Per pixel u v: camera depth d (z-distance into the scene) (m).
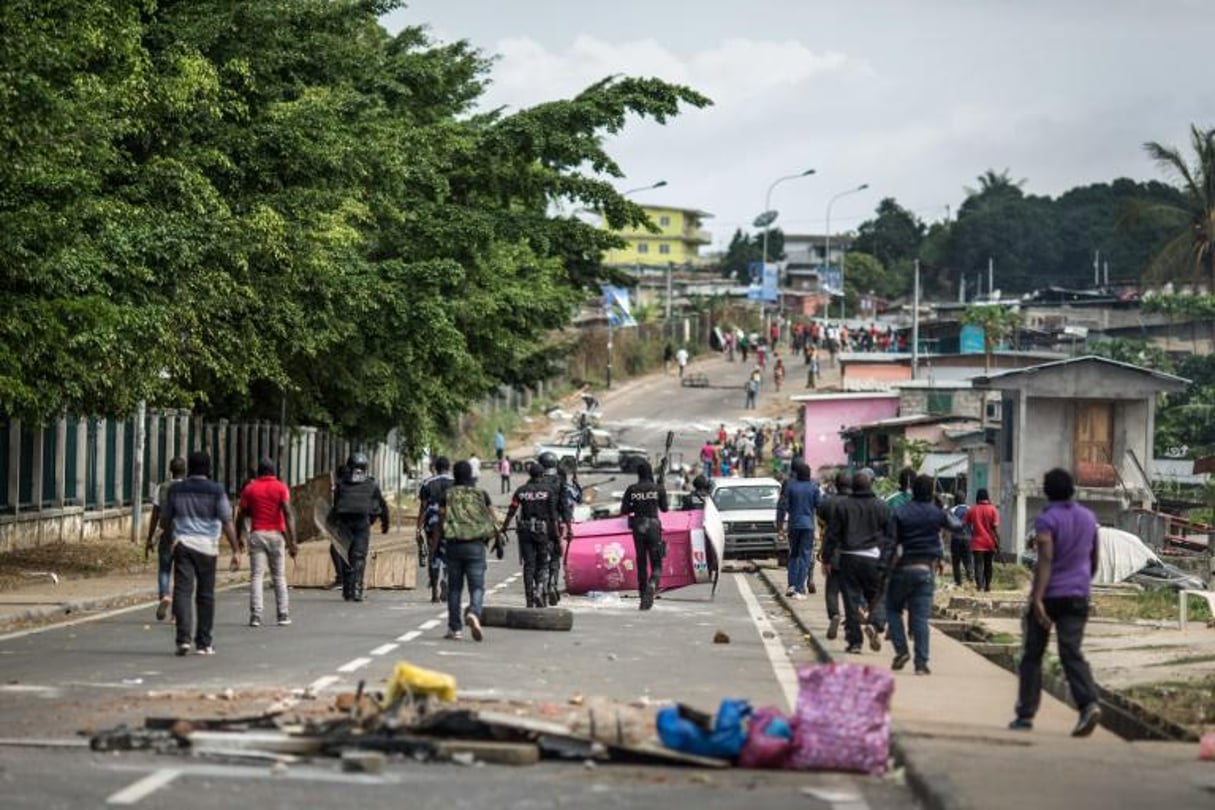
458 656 20.70
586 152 57.12
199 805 10.98
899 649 19.94
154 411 46.91
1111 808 11.05
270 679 18.03
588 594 32.97
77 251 30.89
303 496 38.22
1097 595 35.75
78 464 42.53
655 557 30.23
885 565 20.09
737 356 152.62
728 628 26.52
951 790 11.48
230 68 40.66
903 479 29.59
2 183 28.77
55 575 33.41
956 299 196.62
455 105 63.53
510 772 12.58
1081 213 199.75
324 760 12.78
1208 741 13.59
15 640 22.75
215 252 36.03
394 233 53.00
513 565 46.59
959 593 37.66
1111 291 151.62
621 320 135.25
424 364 57.53
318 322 44.75
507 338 64.31
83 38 29.38
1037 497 58.91
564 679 18.50
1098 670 21.36
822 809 11.55
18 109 26.94
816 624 26.27
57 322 29.98
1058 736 14.84
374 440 64.62
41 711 15.41
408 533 60.56
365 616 27.17
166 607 25.64
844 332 147.38
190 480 20.97
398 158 47.28
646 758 13.11
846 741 13.07
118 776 11.96
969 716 16.28
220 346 40.53
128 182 36.59
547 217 58.06
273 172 41.88
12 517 38.09
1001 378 58.66
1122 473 59.06
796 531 32.12
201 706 15.70
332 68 47.72
